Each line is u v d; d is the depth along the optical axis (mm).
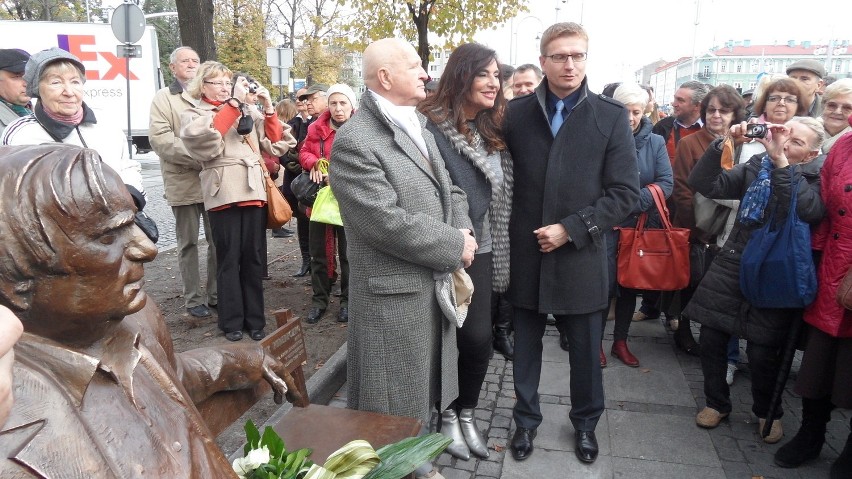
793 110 3324
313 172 4445
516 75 4176
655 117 5984
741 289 2719
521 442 2785
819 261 2537
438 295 2227
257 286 4043
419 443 1577
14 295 705
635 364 3805
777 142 2523
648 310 4707
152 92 15117
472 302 2588
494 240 2768
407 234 2072
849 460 2465
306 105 6219
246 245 3908
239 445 2809
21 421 638
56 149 735
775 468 2691
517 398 2867
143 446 763
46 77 2312
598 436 2977
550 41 2529
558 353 4082
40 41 13805
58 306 720
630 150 2586
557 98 2654
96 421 721
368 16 8820
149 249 795
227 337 4008
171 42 36000
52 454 646
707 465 2719
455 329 2449
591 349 2723
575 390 2775
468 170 2508
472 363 2676
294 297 5238
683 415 3188
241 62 22812
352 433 1822
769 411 2793
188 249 4438
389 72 2166
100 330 792
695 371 3750
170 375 949
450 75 2527
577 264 2621
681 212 3969
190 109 3662
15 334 507
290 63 12461
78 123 2453
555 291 2645
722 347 2949
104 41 14328
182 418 878
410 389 2250
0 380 504
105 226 734
